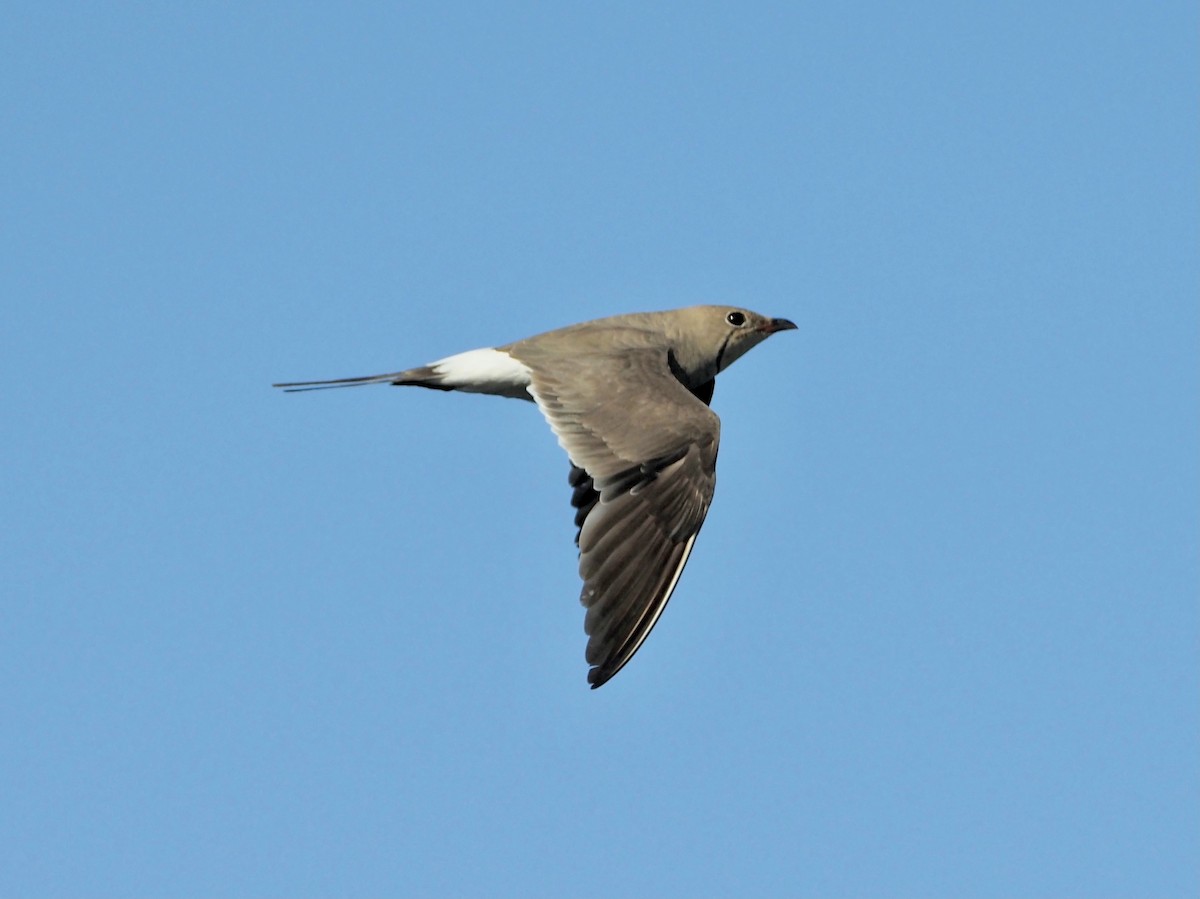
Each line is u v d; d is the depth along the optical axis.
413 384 18.09
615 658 15.22
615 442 16.22
